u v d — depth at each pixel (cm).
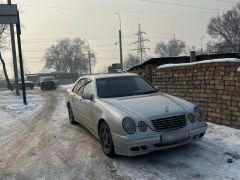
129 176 328
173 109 370
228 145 399
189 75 580
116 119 361
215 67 509
